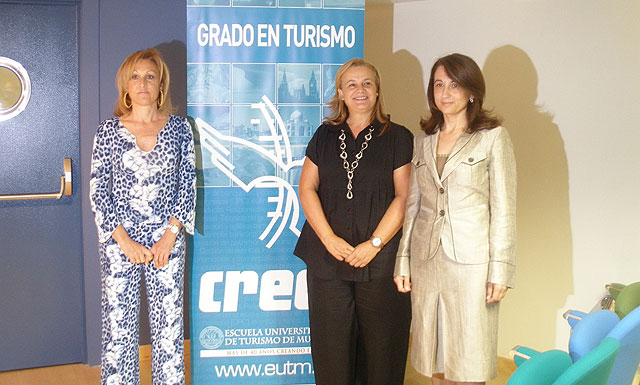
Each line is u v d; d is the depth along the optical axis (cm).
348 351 300
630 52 329
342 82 297
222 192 320
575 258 360
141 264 315
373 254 285
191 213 309
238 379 329
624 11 330
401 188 287
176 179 311
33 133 375
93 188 301
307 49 315
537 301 379
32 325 388
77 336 397
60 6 373
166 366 318
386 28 438
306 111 318
